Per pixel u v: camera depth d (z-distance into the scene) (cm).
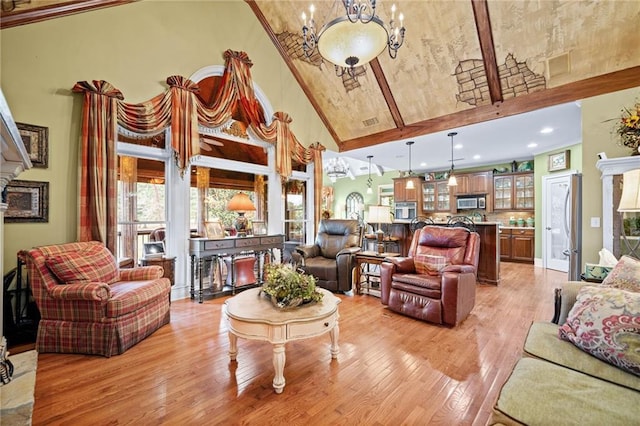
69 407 170
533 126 464
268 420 160
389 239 540
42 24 290
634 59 331
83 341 232
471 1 346
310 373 207
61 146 300
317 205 576
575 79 368
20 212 278
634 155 327
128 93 345
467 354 235
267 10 475
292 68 538
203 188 442
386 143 567
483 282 479
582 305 152
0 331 188
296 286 219
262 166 511
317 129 592
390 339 264
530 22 341
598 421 97
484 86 420
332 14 429
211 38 424
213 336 269
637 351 123
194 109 385
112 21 334
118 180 359
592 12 314
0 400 163
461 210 820
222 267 441
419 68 438
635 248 316
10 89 274
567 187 584
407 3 375
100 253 276
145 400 177
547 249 627
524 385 118
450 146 590
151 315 271
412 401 176
